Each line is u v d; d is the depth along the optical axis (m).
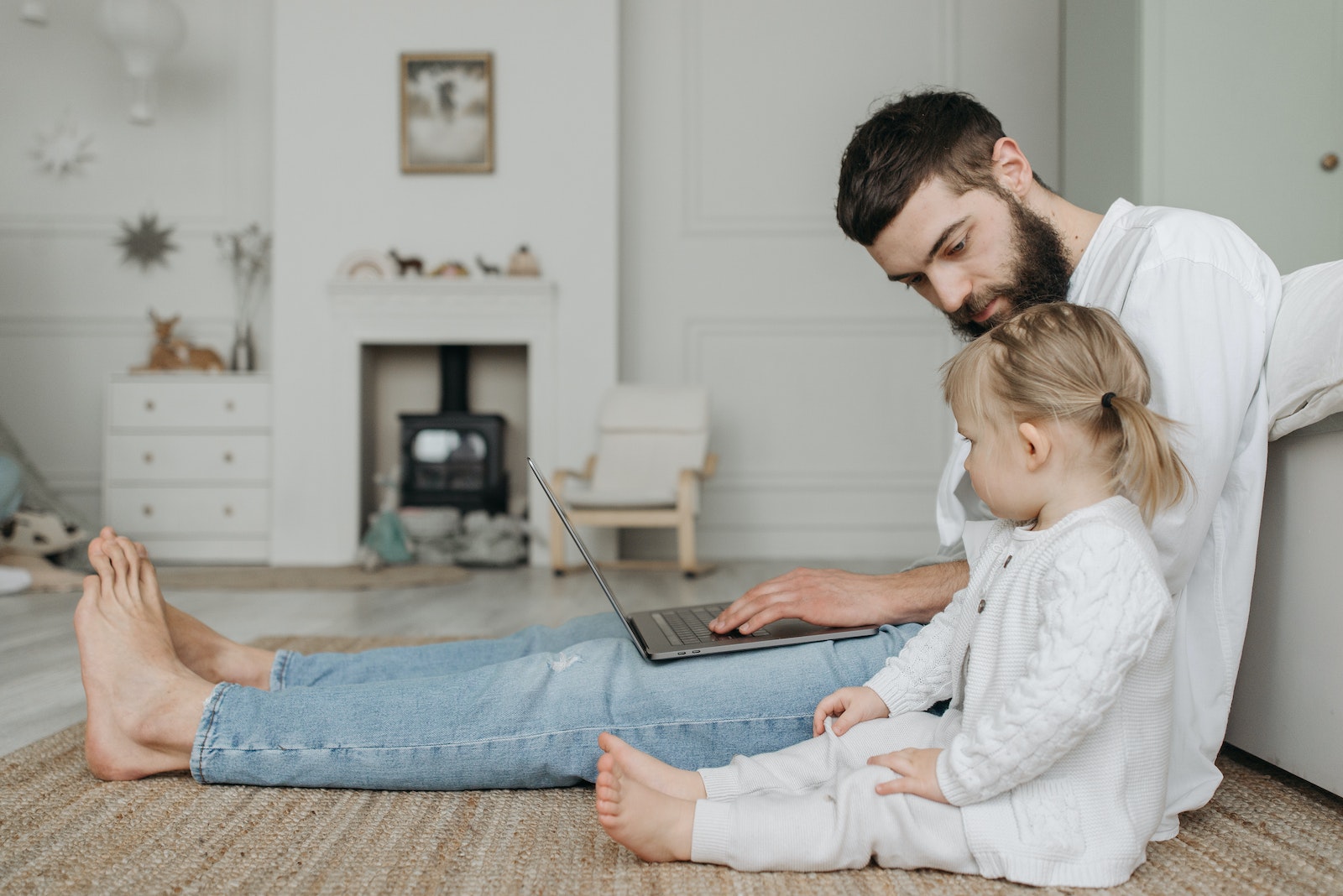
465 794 0.95
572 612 2.48
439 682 0.94
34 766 1.04
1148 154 2.60
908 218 0.96
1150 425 0.74
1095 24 2.95
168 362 3.98
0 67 4.19
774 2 4.21
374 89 3.95
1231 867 0.78
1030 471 0.79
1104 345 0.79
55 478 4.19
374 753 0.91
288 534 3.87
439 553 3.72
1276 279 0.92
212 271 4.24
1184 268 0.87
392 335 3.90
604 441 3.78
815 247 4.22
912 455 4.20
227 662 1.07
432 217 3.96
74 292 4.22
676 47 4.24
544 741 0.91
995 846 0.73
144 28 3.66
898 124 0.96
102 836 0.83
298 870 0.76
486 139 3.95
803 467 4.22
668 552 4.18
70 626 2.17
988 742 0.72
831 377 4.22
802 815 0.76
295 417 3.89
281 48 3.95
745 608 1.00
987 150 0.96
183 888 0.72
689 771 0.83
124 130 4.23
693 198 4.24
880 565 3.89
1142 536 0.75
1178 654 0.87
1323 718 0.91
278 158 3.94
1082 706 0.69
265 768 0.92
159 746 0.95
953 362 0.85
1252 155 2.57
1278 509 0.97
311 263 3.93
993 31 4.14
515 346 4.27
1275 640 0.98
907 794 0.75
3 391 4.19
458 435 3.98
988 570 0.84
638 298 4.25
